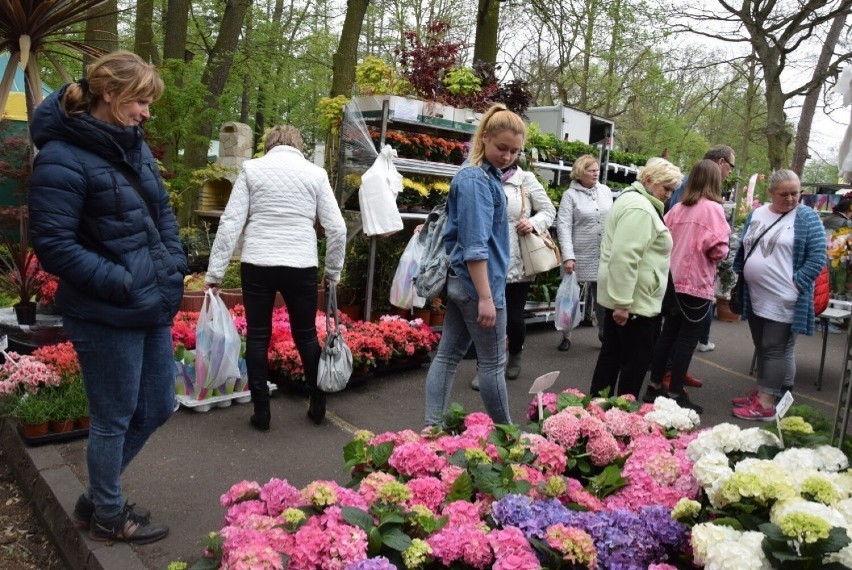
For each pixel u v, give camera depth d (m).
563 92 20.00
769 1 12.45
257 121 20.83
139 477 3.29
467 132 6.51
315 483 2.12
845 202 6.43
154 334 2.60
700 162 4.54
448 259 3.20
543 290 7.13
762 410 4.72
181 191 9.48
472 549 1.80
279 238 3.73
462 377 5.38
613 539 1.88
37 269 4.77
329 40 19.66
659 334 4.94
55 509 2.94
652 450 2.42
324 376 3.99
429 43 7.21
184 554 2.64
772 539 1.65
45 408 3.54
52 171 2.20
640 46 16.20
